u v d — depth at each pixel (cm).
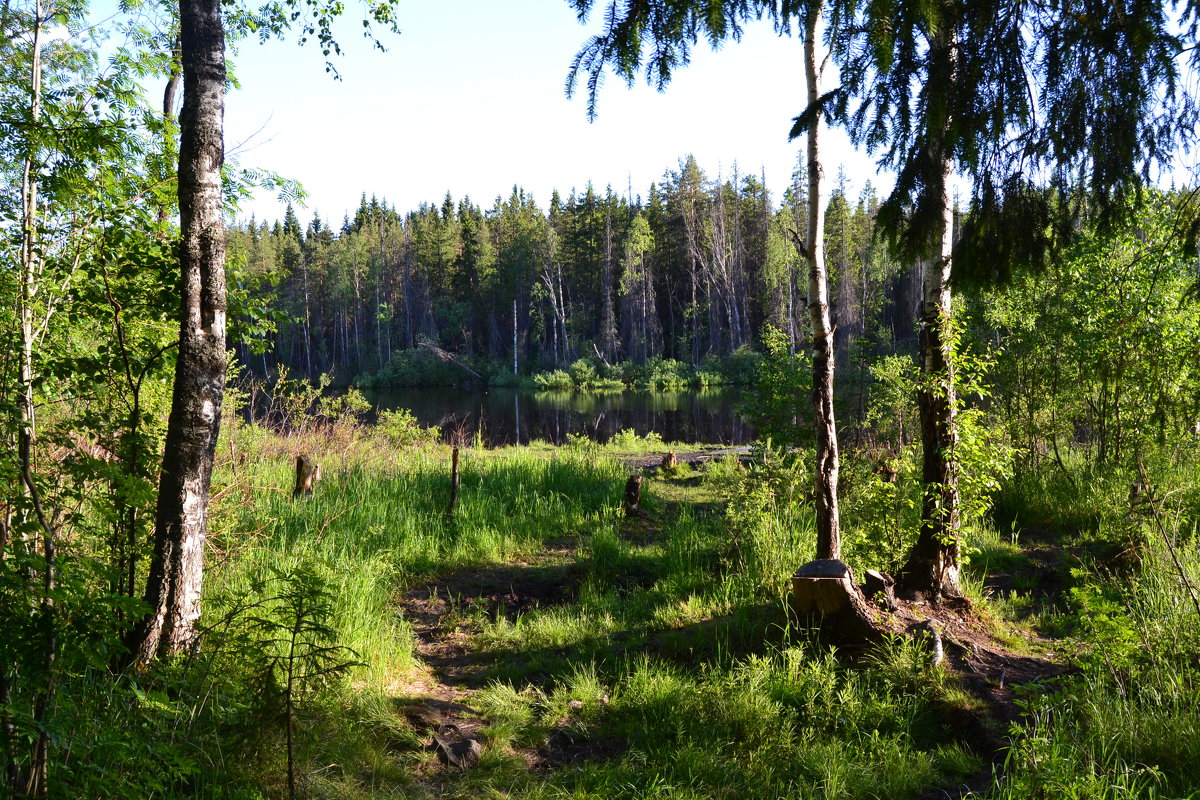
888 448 1079
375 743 435
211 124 465
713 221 5503
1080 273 850
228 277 556
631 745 451
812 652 546
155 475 471
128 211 552
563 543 950
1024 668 520
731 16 287
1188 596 492
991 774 399
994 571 789
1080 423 1118
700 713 472
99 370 498
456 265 6650
